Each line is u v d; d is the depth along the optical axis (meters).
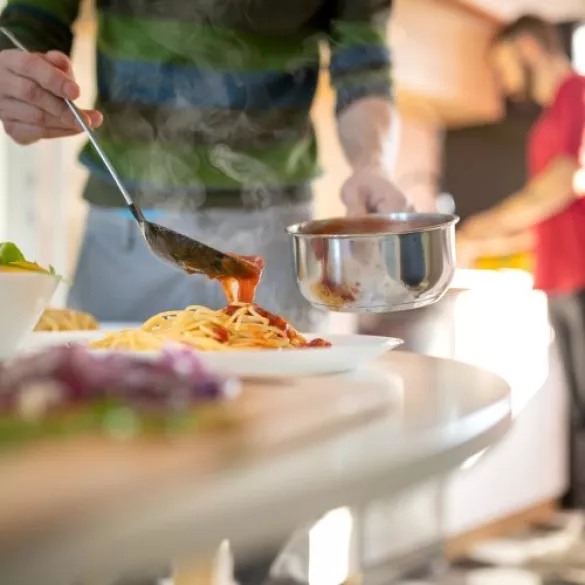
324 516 0.32
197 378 0.38
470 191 3.55
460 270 2.84
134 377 0.35
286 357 0.55
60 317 0.87
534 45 2.75
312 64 1.19
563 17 3.51
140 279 1.18
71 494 0.26
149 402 0.35
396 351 0.78
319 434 0.37
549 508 3.00
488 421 0.44
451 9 3.04
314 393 0.47
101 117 0.92
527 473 2.83
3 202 1.90
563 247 2.74
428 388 0.52
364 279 0.73
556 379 2.97
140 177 1.17
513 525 2.79
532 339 2.81
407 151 3.36
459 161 3.57
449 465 0.38
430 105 3.20
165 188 1.17
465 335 2.50
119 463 0.30
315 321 1.22
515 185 3.43
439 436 0.39
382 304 0.74
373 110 1.08
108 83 1.17
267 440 0.34
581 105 2.65
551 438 2.96
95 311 1.21
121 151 1.16
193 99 1.15
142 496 0.27
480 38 3.23
